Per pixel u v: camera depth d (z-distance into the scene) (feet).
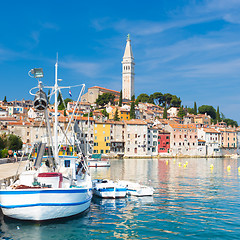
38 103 63.98
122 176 192.65
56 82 91.66
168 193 123.75
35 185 76.13
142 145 467.93
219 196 117.19
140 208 95.30
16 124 360.69
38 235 67.56
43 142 84.28
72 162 96.48
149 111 640.58
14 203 71.77
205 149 535.19
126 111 563.07
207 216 86.22
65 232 70.18
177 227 75.87
